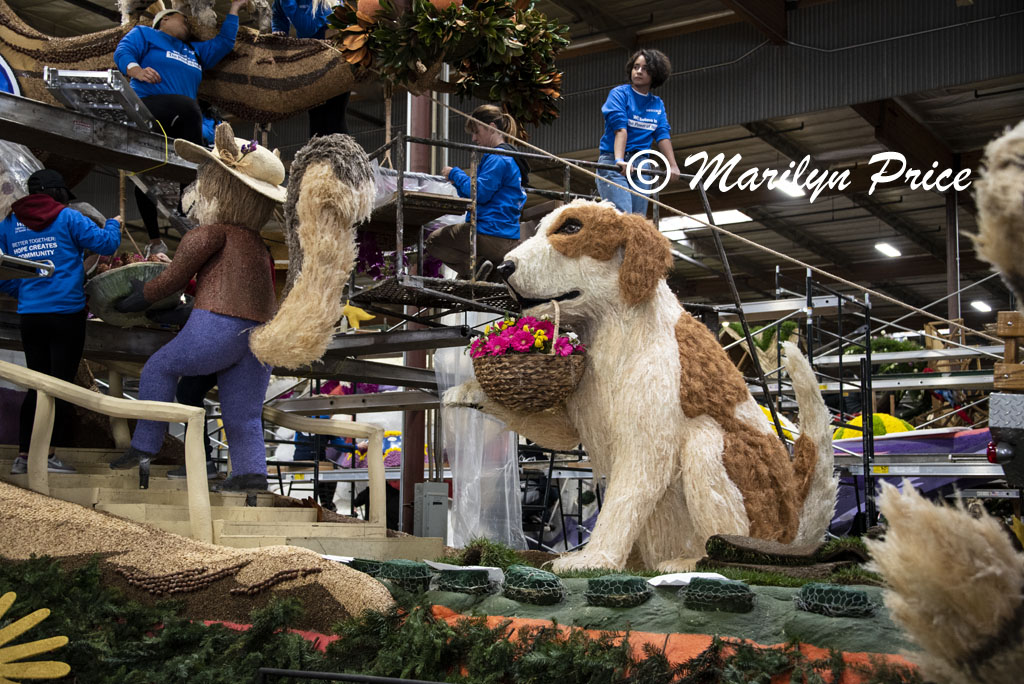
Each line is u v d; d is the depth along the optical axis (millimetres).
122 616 3850
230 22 6156
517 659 3084
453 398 5098
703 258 20875
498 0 5750
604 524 4492
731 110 13547
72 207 5977
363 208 4695
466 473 7535
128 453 4859
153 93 5906
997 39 12023
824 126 14930
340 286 4727
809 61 13078
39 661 3564
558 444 5117
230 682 3338
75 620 3791
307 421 5250
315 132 6652
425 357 8523
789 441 7852
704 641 2973
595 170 7129
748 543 3900
